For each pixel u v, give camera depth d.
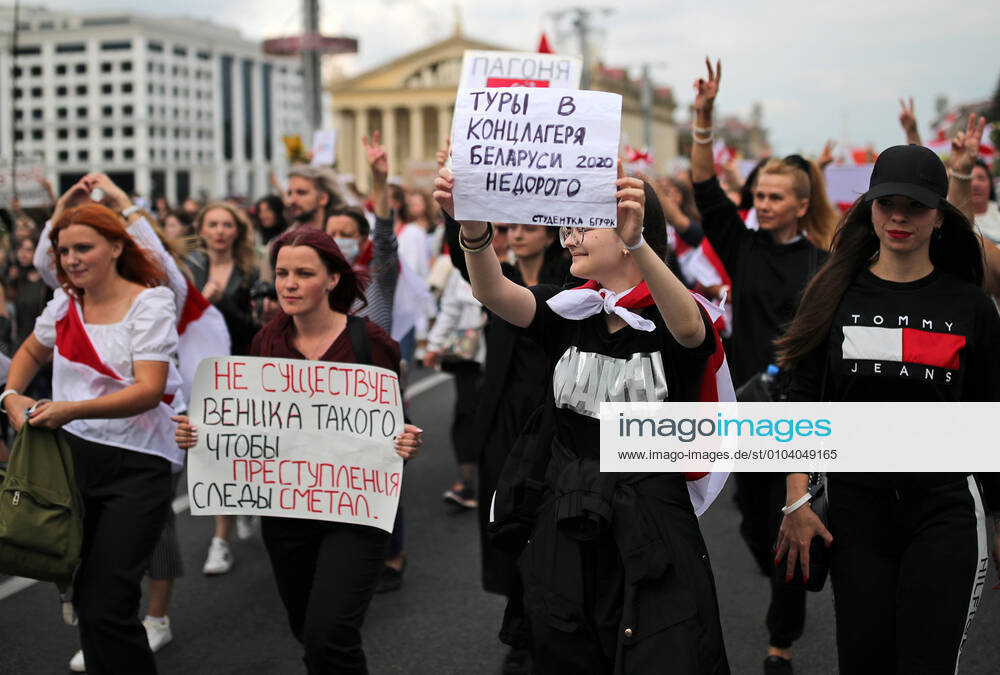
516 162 2.41
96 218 3.47
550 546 2.59
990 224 5.02
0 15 99.19
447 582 5.14
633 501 2.56
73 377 3.52
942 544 2.73
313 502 3.31
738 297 4.32
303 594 3.46
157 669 3.81
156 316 3.45
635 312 2.63
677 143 102.88
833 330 2.94
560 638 2.55
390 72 80.19
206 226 5.72
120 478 3.47
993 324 2.81
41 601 4.89
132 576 3.35
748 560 5.41
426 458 7.93
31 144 126.81
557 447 2.73
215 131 133.62
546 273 4.25
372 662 4.17
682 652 2.41
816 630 4.47
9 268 9.97
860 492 2.86
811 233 4.34
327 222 5.25
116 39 124.00
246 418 3.35
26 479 3.16
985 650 4.21
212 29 135.50
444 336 6.48
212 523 6.25
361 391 3.30
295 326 3.52
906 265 2.88
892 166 2.80
